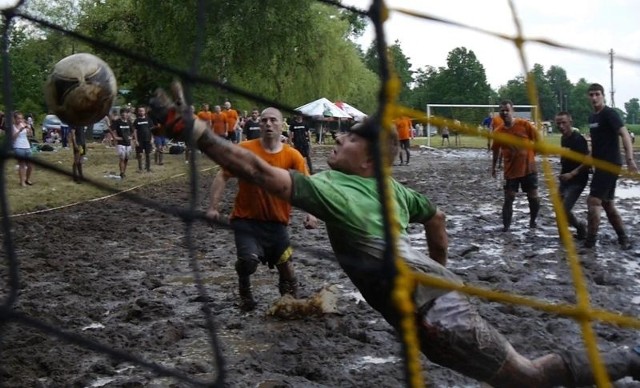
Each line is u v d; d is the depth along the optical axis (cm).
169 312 709
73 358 578
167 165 2700
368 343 605
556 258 944
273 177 344
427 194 1831
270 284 831
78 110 334
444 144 5006
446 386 498
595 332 609
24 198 1698
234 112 2428
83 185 1992
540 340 584
